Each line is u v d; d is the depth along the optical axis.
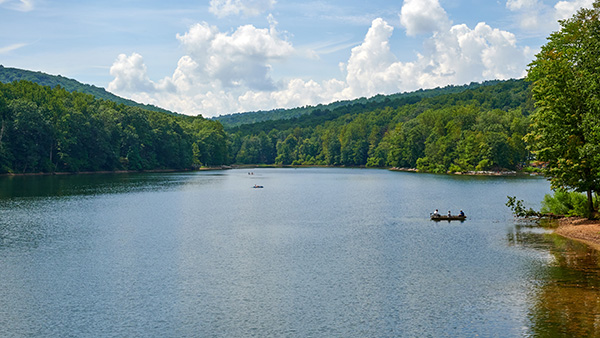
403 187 118.94
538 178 147.62
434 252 42.06
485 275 34.22
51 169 149.12
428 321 26.02
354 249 43.97
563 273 34.16
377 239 48.69
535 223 56.78
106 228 55.47
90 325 26.19
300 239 49.16
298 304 29.09
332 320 26.52
